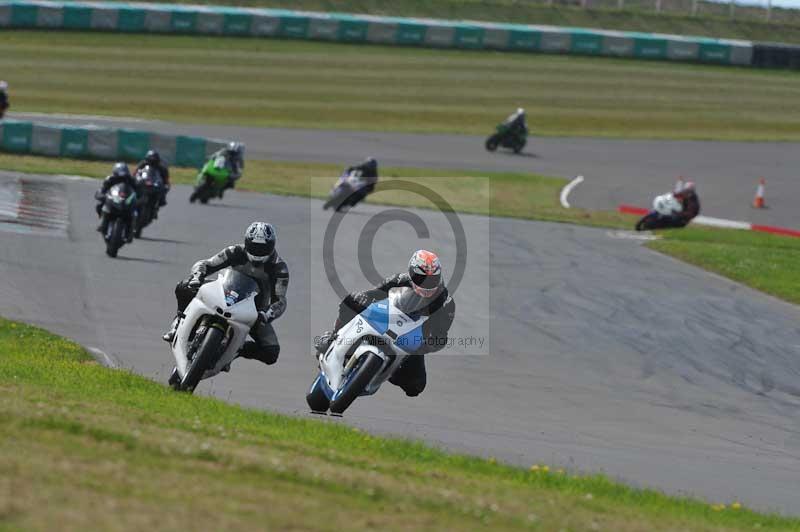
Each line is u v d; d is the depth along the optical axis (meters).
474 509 21.11
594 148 163.88
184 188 108.75
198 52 196.00
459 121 173.88
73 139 127.31
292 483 20.88
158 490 18.47
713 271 80.44
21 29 193.38
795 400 47.34
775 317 64.69
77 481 18.23
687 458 36.62
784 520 28.08
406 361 34.56
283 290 33.50
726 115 190.50
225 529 16.72
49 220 78.62
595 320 60.06
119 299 55.47
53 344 44.00
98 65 180.62
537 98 190.88
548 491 25.81
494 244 85.44
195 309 33.28
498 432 37.59
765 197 138.88
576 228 102.94
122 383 34.34
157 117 157.25
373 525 18.53
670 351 54.38
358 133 160.50
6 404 24.47
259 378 43.25
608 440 38.06
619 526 22.30
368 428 35.97
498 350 51.62
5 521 15.62
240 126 157.38
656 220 105.31
